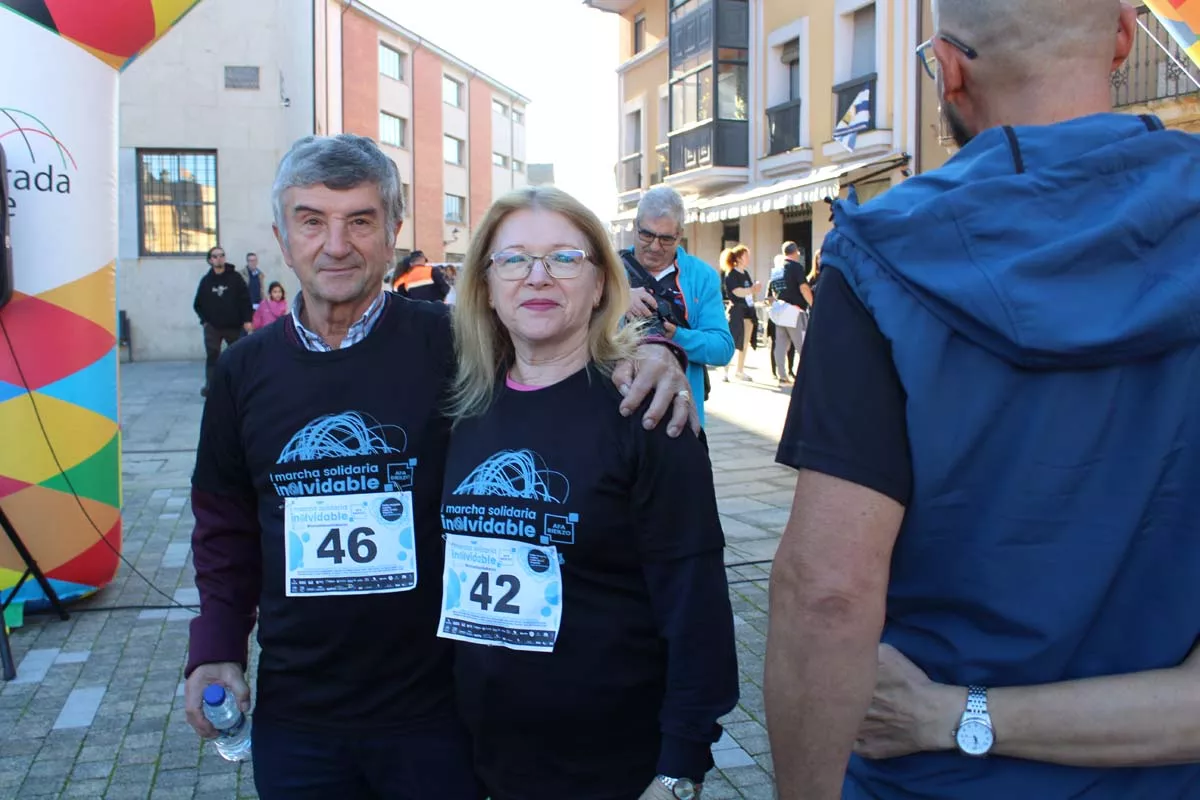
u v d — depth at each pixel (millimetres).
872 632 1095
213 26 17312
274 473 1912
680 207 3793
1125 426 1047
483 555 1743
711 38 20281
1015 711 1096
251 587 2078
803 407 1138
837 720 1104
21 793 2980
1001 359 1049
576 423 1693
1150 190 1022
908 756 1184
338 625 1867
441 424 1919
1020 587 1070
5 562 4332
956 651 1132
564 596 1695
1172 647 1093
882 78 16328
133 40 4473
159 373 15375
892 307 1084
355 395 1901
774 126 19594
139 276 17359
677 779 1607
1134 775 1129
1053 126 1105
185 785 3033
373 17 33781
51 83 4254
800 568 1109
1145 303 996
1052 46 1122
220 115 17422
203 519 2055
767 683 1150
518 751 1746
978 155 1135
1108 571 1050
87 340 4414
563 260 1693
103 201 4484
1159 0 3852
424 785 1899
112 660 4004
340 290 1884
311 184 1854
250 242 17641
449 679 1919
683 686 1635
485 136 44281
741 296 13727
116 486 4629
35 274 4246
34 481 4316
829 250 1154
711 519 1674
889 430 1093
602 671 1688
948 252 1068
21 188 4199
